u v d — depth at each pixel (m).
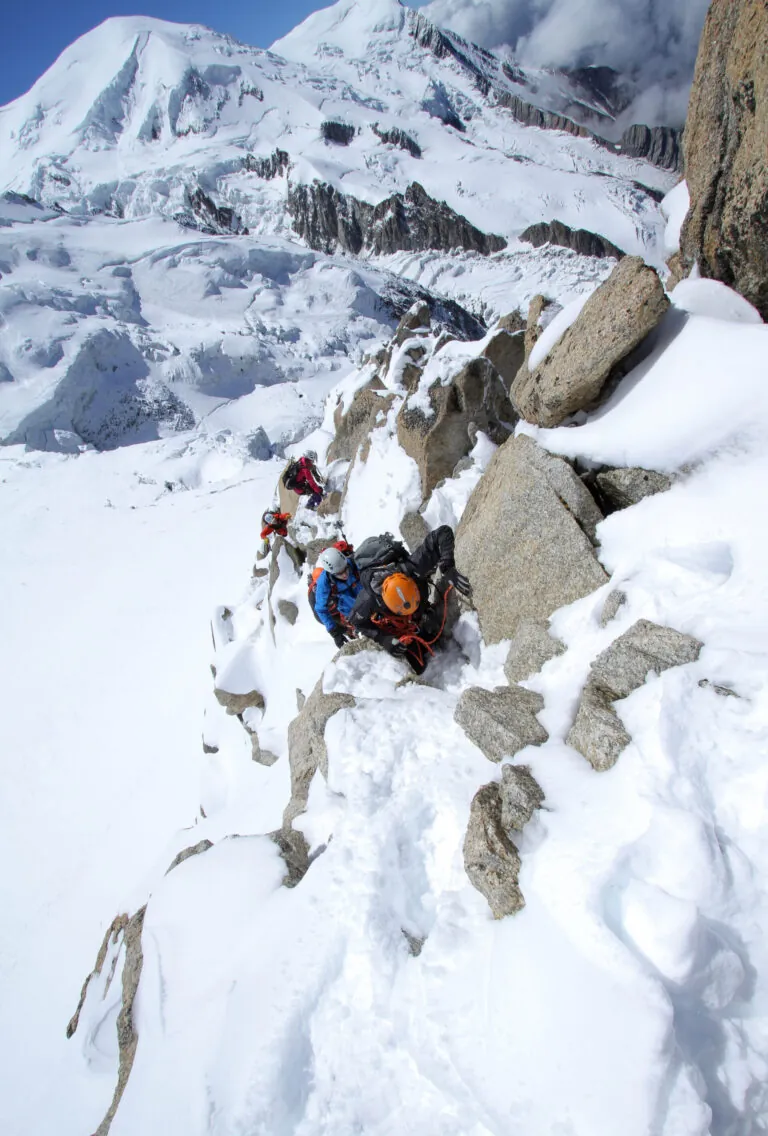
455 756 2.93
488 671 3.87
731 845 1.94
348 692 3.79
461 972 2.12
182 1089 2.17
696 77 3.42
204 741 7.43
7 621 15.95
